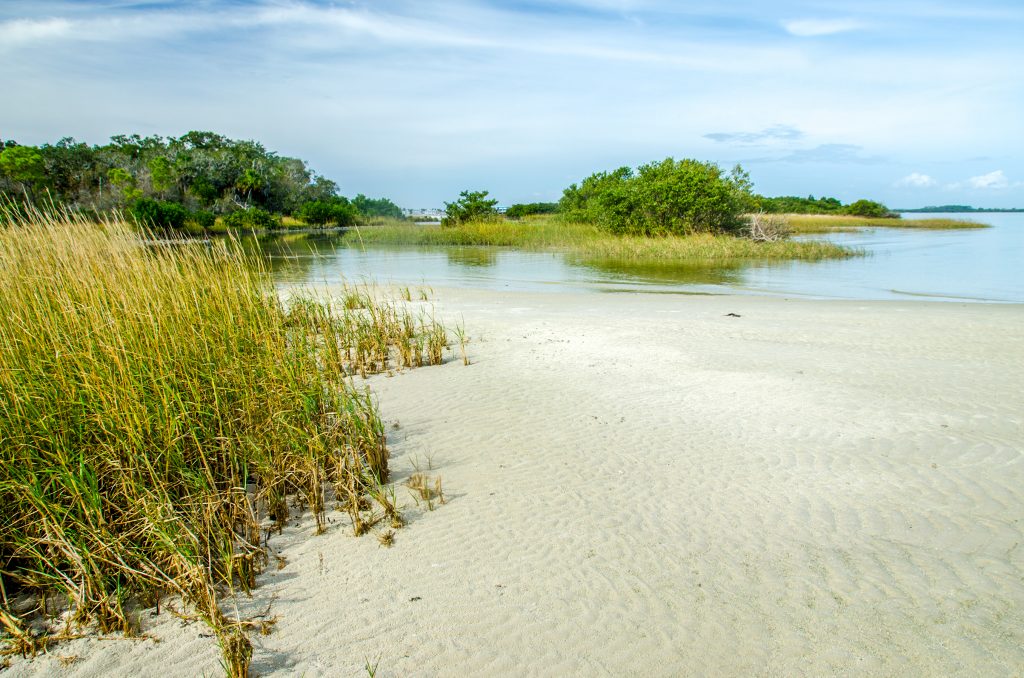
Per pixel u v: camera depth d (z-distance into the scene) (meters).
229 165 62.78
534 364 8.98
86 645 3.28
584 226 37.78
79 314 5.71
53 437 4.41
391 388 7.96
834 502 4.75
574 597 3.61
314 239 41.97
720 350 9.62
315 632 3.35
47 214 6.98
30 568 3.80
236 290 7.62
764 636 3.27
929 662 3.07
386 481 5.19
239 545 4.03
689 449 5.84
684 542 4.21
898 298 15.41
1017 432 6.01
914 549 4.07
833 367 8.54
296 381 5.95
